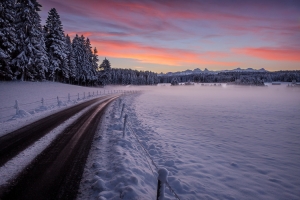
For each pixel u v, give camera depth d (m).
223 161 6.54
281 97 43.44
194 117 16.14
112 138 7.87
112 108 18.02
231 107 24.06
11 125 9.52
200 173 5.44
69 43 52.88
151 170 5.32
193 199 4.12
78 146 6.73
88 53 64.62
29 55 32.72
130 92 57.00
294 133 11.05
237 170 5.85
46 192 3.85
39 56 34.34
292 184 5.05
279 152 7.73
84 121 11.28
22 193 3.78
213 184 4.86
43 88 32.88
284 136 10.34
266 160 6.80
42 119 11.34
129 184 4.12
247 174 5.58
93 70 65.06
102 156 5.86
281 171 5.87
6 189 3.88
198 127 12.22
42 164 5.14
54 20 41.12
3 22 26.84
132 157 5.95
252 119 15.76
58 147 6.54
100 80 73.06
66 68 47.31
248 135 10.46
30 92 26.36
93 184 4.17
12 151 5.98
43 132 8.39
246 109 22.25
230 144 8.69
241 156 7.15
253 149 8.05
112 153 6.10
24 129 8.80
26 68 33.34
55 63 41.34
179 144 8.20
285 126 13.09
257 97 43.34
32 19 32.28
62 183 4.22
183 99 35.81
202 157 6.81
